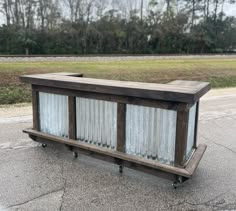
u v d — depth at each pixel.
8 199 2.64
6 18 37.47
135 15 42.72
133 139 3.06
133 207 2.55
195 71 16.30
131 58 24.41
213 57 30.17
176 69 16.75
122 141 3.12
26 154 3.76
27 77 3.75
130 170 3.32
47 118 3.80
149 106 2.86
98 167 3.39
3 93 8.52
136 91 2.83
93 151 3.33
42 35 35.25
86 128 3.44
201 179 3.13
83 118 3.43
